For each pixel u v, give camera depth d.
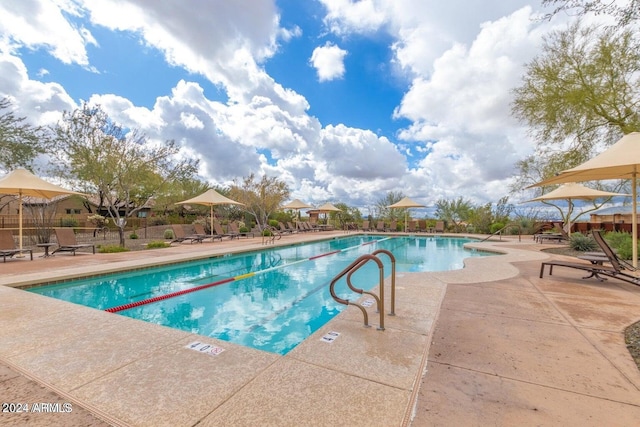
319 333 3.00
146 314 5.05
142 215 26.91
